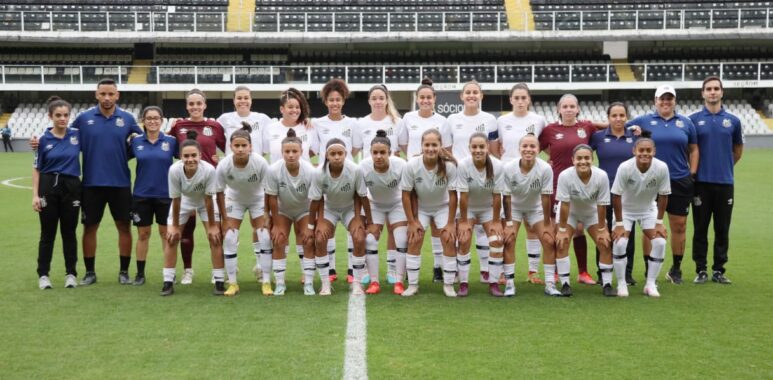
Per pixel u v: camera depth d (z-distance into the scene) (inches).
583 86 1293.1
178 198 277.7
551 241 277.4
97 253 378.9
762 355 202.1
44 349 207.8
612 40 1354.6
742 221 485.1
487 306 259.9
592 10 1364.4
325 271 279.9
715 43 1454.2
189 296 277.1
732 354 202.8
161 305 261.3
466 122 311.3
